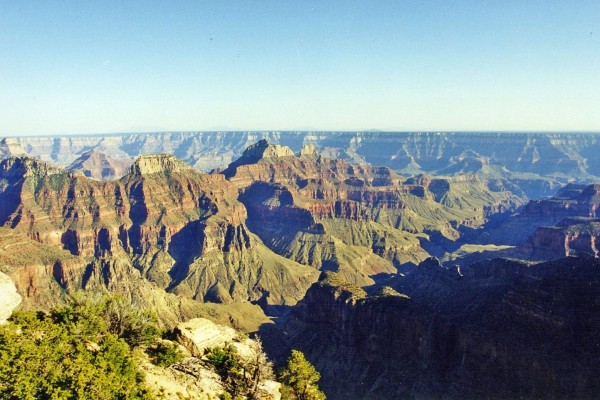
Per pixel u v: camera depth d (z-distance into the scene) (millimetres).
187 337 80188
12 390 52594
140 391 57438
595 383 127312
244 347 84938
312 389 87250
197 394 64562
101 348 63344
